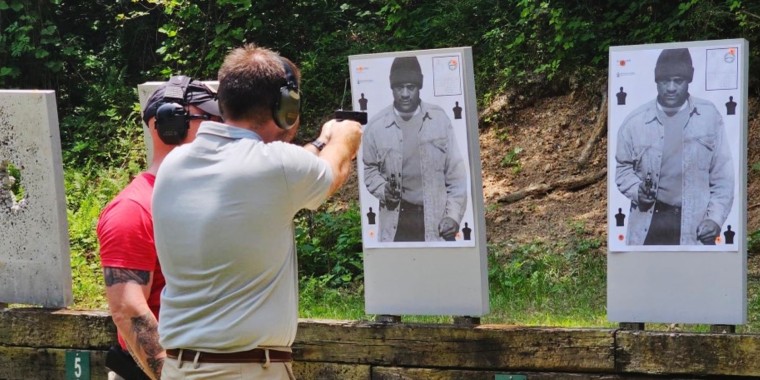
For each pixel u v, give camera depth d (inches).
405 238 177.5
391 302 180.7
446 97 170.6
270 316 112.7
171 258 112.8
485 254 176.7
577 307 257.3
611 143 164.7
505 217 355.6
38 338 198.5
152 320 123.1
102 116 448.5
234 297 111.3
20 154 194.2
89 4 503.2
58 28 483.8
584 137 391.9
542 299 267.4
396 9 463.2
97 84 468.4
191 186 112.0
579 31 412.5
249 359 112.3
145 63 503.8
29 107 191.2
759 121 370.0
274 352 114.4
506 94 418.3
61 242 195.9
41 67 461.4
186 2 454.9
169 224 112.3
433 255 176.1
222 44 446.9
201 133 114.7
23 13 455.8
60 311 197.5
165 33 468.4
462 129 170.4
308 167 113.1
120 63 497.0
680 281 163.0
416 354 177.5
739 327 217.9
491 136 411.2
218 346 111.2
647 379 165.2
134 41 503.2
